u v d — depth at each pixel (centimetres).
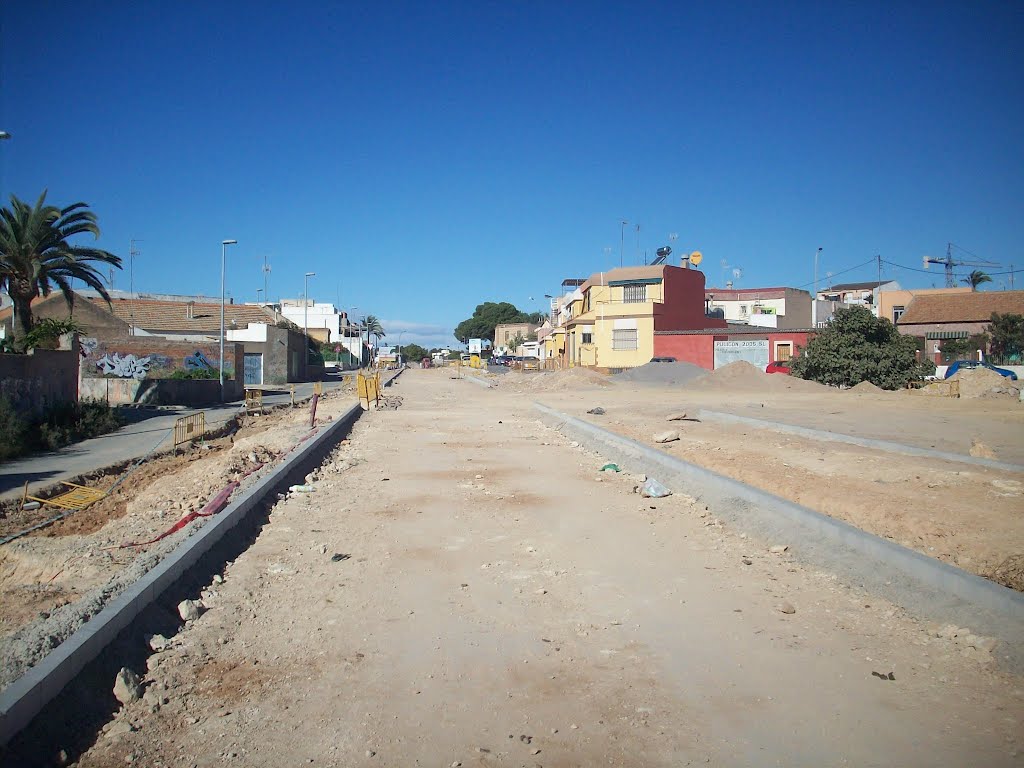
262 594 701
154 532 963
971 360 4603
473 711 471
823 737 433
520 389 4662
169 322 6506
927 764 403
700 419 2506
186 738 439
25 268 3300
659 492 1177
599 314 6119
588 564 797
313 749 426
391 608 661
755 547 862
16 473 1747
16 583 834
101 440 2416
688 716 461
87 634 510
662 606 662
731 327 6650
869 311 4209
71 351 2781
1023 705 464
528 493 1220
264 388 5700
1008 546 777
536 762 412
